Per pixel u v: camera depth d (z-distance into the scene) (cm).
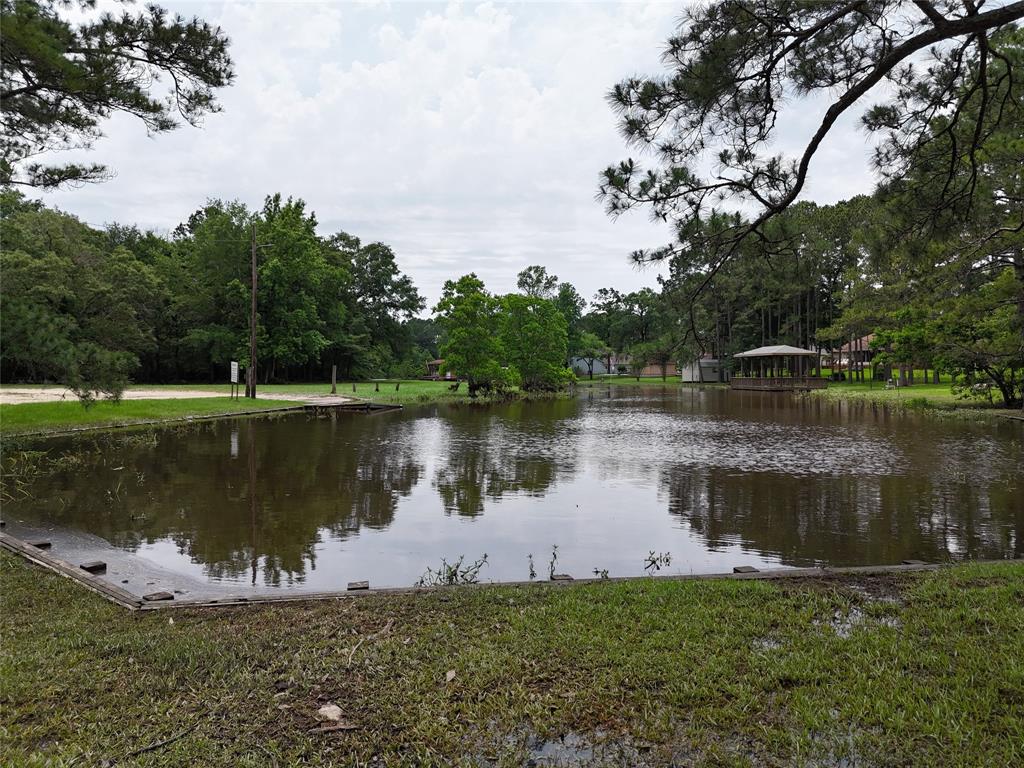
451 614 431
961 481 1034
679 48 463
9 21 627
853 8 452
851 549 666
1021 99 644
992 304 1950
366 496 928
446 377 7419
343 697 319
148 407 2028
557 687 325
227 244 4469
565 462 1249
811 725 288
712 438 1647
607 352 8112
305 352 4691
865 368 6444
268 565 611
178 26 777
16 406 1761
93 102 847
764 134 519
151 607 457
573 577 577
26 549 611
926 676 330
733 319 5738
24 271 2930
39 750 275
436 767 262
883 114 606
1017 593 448
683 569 607
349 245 6350
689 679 332
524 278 6191
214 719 299
